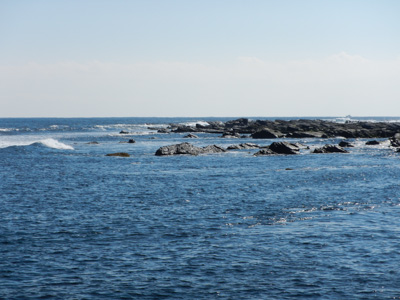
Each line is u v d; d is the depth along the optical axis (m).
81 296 19.17
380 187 46.56
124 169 64.75
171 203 38.47
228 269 22.12
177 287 20.06
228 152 91.56
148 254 24.39
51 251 24.92
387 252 24.36
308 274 21.39
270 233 28.47
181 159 79.38
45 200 40.03
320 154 87.38
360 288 19.81
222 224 30.88
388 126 160.25
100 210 35.59
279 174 57.75
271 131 145.75
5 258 23.70
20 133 168.38
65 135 161.25
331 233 28.30
